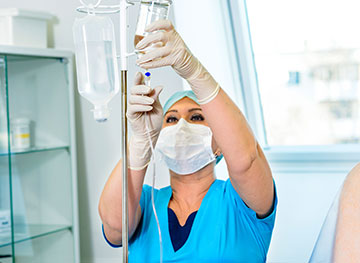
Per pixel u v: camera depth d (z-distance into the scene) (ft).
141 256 5.03
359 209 3.72
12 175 8.71
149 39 3.81
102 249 10.02
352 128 12.91
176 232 5.03
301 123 12.66
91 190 10.03
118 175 4.80
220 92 4.41
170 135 5.18
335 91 12.85
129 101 4.36
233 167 4.48
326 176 9.20
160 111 4.56
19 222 8.87
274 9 11.02
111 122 9.65
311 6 11.35
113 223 4.85
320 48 11.91
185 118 5.35
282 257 8.88
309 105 12.65
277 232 8.98
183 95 5.49
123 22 3.70
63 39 9.94
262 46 10.68
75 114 10.04
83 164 10.06
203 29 9.12
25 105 8.92
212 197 5.17
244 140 4.44
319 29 11.53
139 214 5.09
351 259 3.65
